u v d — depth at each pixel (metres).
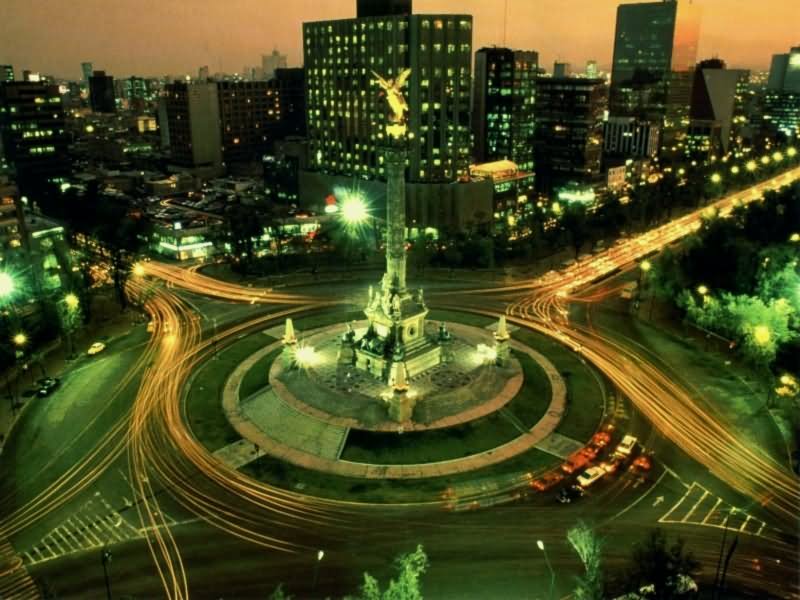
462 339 110.25
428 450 77.62
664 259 132.38
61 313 106.56
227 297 136.62
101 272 150.62
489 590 56.12
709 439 79.38
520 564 59.19
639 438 79.62
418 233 180.62
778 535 62.41
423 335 100.38
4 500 69.44
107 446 79.50
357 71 188.25
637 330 115.25
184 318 124.06
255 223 155.38
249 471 74.31
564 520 65.06
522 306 128.62
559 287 141.38
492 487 70.62
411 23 172.88
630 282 143.38
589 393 91.38
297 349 100.19
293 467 75.12
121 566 59.78
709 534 62.53
